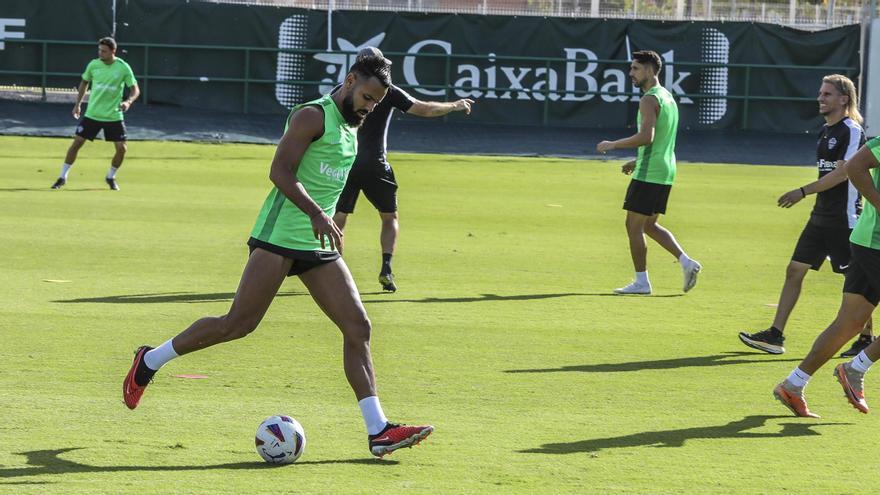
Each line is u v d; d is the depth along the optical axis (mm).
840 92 15062
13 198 29734
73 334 14977
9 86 53375
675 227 29250
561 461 10242
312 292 10391
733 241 27062
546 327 16625
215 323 10336
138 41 53781
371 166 18984
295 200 9914
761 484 9742
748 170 46125
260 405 11859
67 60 53594
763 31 55281
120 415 11297
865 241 11797
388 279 19031
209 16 54062
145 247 22844
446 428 11242
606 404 12383
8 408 11406
